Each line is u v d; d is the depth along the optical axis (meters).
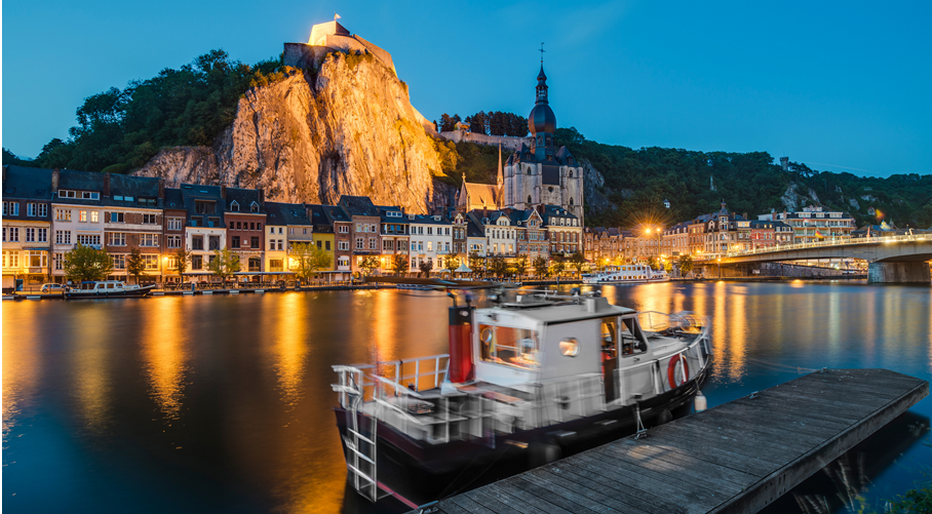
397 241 91.69
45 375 19.97
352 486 9.54
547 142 173.38
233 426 13.98
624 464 8.60
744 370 20.94
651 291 77.56
